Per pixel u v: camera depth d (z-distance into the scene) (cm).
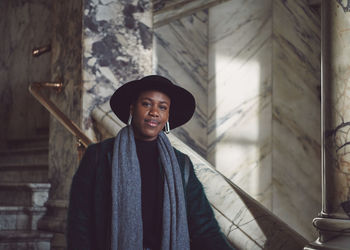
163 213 226
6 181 609
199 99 538
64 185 493
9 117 779
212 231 236
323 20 262
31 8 761
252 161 546
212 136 540
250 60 555
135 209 221
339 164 250
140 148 240
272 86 557
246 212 331
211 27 549
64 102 500
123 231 218
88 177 230
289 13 570
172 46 524
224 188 338
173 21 525
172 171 234
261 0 561
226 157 541
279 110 558
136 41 497
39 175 563
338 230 246
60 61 513
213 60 548
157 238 229
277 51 562
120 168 226
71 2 498
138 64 496
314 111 577
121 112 256
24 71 761
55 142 519
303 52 575
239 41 554
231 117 545
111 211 222
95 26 479
